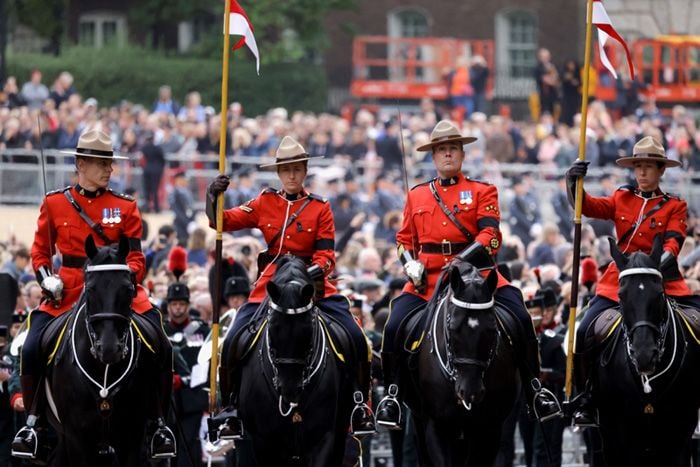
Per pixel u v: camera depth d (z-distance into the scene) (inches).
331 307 1961.1
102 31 6250.0
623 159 2021.4
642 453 1946.4
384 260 3403.1
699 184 4736.7
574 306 2050.9
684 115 5172.2
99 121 4399.6
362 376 1957.4
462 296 1840.6
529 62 6737.2
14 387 2245.3
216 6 6269.7
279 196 2000.5
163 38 6314.0
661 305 1865.2
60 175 4232.3
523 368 1966.0
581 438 2957.7
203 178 4301.2
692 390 1929.1
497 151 4704.7
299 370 1804.9
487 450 1929.1
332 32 6604.3
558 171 4584.2
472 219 1996.8
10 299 2405.3
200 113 4788.4
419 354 1937.7
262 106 5959.6
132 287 1812.3
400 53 6378.0
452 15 6796.3
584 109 2074.3
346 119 5300.2
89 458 1865.2
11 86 4690.0
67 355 1854.1
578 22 6712.6
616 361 1929.1
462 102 5723.4
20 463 2309.3
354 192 4175.7
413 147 4495.6
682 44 6077.8
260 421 1871.3
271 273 1978.3
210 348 2292.1
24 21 6008.9
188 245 3779.5
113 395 1836.9
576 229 2048.5
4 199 4183.1
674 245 1983.3
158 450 1899.6
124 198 1957.4
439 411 1898.4
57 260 2800.2
